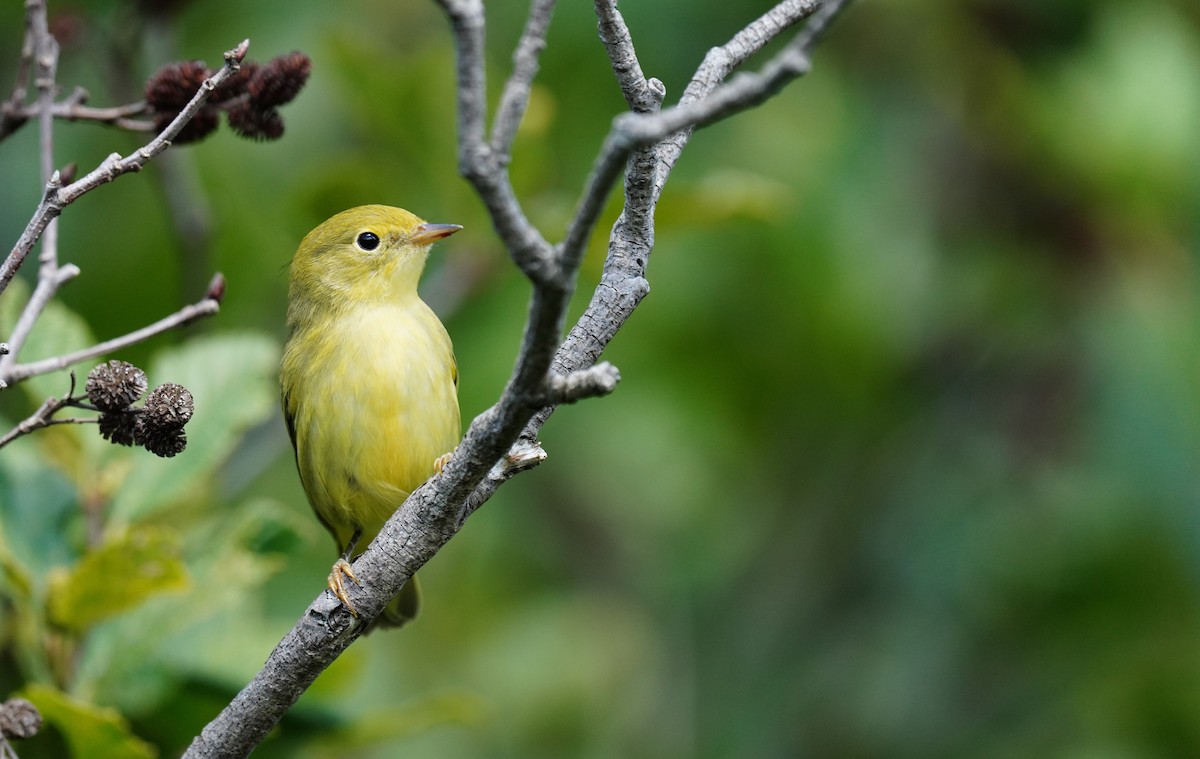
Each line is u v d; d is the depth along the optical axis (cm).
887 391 1244
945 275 1180
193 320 598
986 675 1180
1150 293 1100
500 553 1327
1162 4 1171
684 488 1288
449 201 1041
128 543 719
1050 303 1177
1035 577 1152
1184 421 1063
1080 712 1130
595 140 1173
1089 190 1124
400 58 1098
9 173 1166
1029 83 1157
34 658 762
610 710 1293
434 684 1284
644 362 1233
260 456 1060
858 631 1244
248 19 1216
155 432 567
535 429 570
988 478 1198
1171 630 1121
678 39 1157
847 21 1192
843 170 1162
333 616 580
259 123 693
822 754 1216
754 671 1280
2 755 585
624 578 1373
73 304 1155
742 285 1196
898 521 1235
